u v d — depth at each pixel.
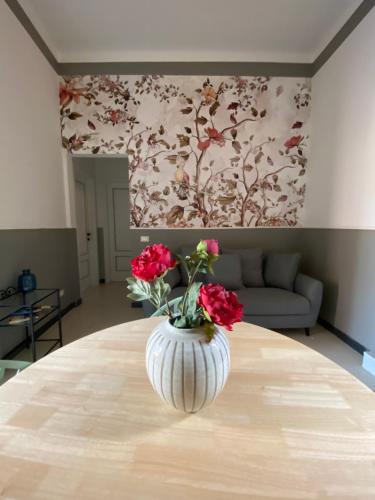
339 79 2.62
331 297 2.72
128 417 0.63
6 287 2.15
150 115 3.22
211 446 0.55
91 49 3.06
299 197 3.36
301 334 2.64
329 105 2.80
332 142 2.75
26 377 0.78
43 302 2.71
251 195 3.35
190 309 0.64
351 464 0.51
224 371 0.62
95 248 4.66
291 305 2.44
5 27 2.15
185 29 2.73
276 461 0.52
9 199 2.20
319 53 2.99
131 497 0.45
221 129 3.25
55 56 3.03
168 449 0.54
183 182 3.32
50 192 2.92
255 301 2.46
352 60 2.41
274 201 3.36
